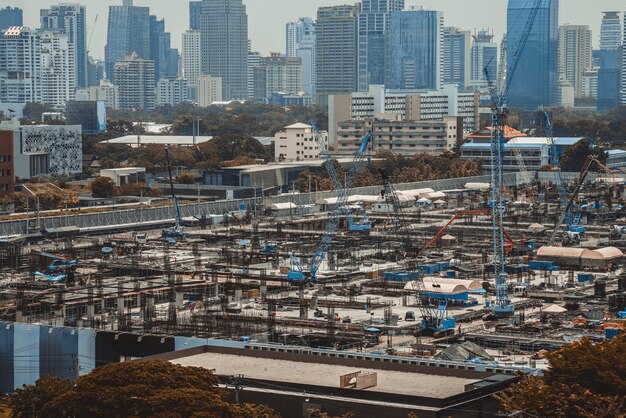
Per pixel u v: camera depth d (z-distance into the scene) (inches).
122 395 5777.6
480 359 7859.3
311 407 5969.5
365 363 6653.5
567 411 5821.9
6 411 7032.5
